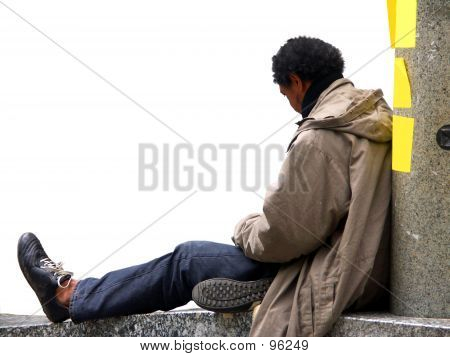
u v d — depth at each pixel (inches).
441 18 477.4
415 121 485.1
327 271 484.7
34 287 553.3
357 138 490.0
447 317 487.5
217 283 516.4
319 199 482.6
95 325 557.9
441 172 482.0
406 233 492.1
